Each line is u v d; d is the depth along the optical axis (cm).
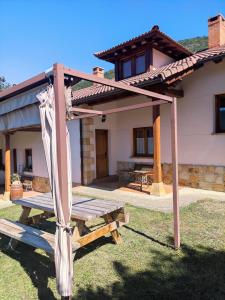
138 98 1041
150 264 358
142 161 1045
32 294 307
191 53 1135
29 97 313
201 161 867
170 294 289
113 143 1128
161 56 1107
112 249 414
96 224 532
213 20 970
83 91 1175
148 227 502
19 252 425
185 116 902
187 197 745
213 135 835
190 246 407
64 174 262
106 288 309
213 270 334
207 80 844
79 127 1012
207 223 509
